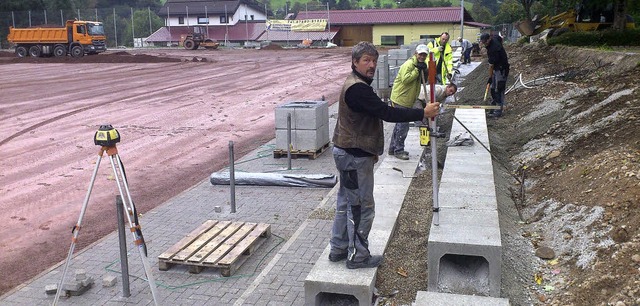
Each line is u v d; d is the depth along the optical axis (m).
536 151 9.77
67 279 6.21
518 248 6.38
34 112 18.52
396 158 9.73
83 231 7.85
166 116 17.45
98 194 9.63
